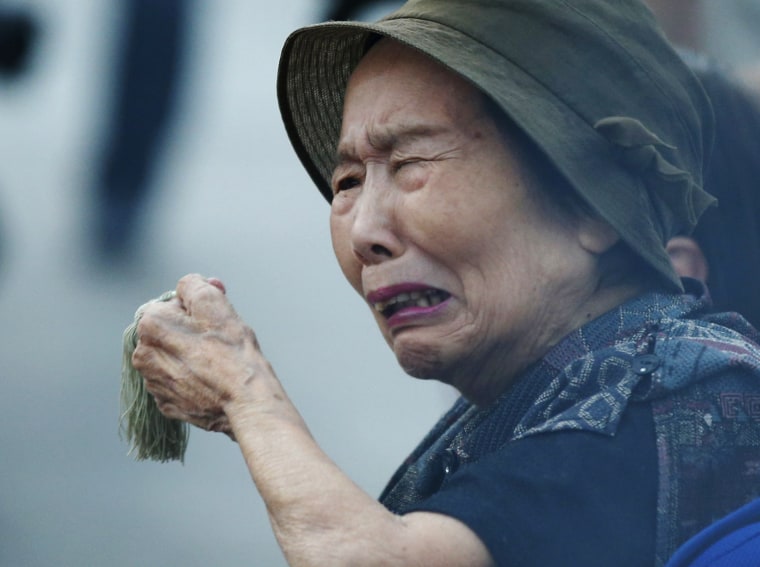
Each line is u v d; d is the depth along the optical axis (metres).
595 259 4.94
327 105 5.75
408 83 4.96
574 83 4.84
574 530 4.35
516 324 4.91
